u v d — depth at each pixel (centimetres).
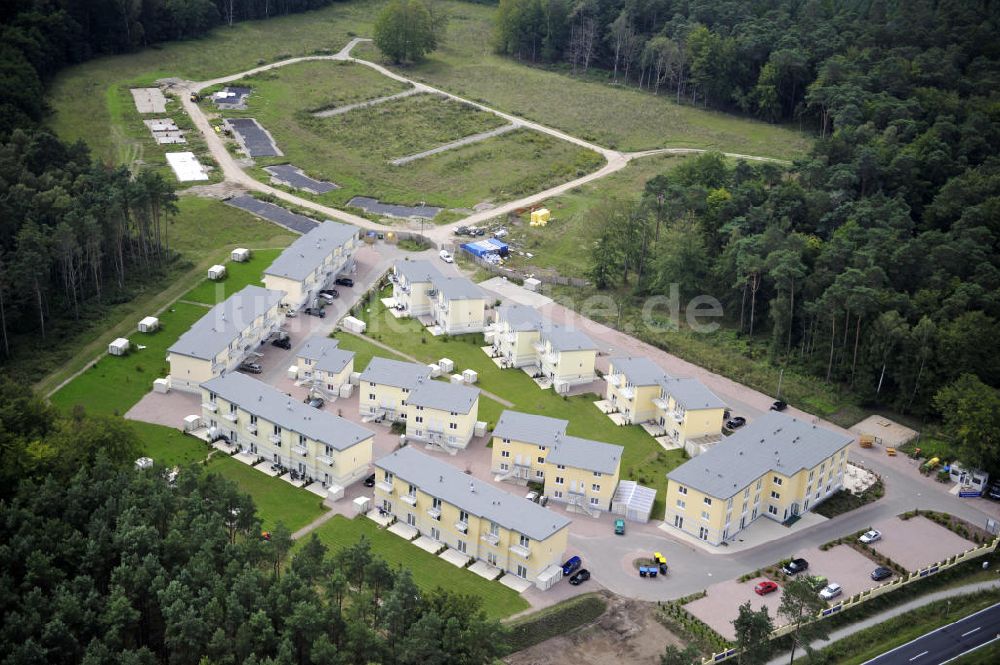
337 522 18650
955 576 18150
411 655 14388
